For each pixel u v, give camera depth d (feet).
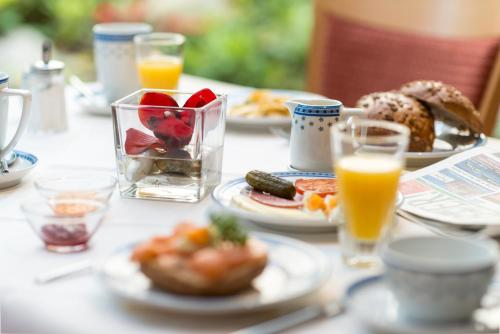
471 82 6.52
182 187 4.36
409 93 5.20
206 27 12.43
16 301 3.49
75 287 3.57
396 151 3.67
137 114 4.31
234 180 4.42
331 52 7.11
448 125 5.42
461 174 4.59
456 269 3.24
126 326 3.34
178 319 3.38
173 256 3.40
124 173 4.39
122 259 3.60
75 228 3.83
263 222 3.99
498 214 4.15
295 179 4.50
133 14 12.23
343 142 3.69
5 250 3.86
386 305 3.38
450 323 3.30
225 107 4.57
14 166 4.72
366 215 3.67
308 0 12.49
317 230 4.01
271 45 12.55
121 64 6.07
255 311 3.42
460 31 6.61
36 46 12.14
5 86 4.55
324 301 3.49
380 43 6.88
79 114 6.01
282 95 6.21
